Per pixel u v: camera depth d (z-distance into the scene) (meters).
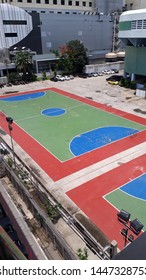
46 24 66.56
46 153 25.81
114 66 72.56
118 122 33.81
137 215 17.48
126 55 52.31
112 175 21.95
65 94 48.31
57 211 16.88
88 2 85.62
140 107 39.81
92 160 24.42
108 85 54.97
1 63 58.59
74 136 29.69
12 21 60.72
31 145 27.58
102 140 28.64
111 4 86.88
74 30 72.81
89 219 17.09
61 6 79.56
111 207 18.23
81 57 65.06
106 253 13.16
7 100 44.91
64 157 25.03
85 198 19.19
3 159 22.59
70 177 21.78
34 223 16.14
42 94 48.66
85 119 35.06
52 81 60.38
